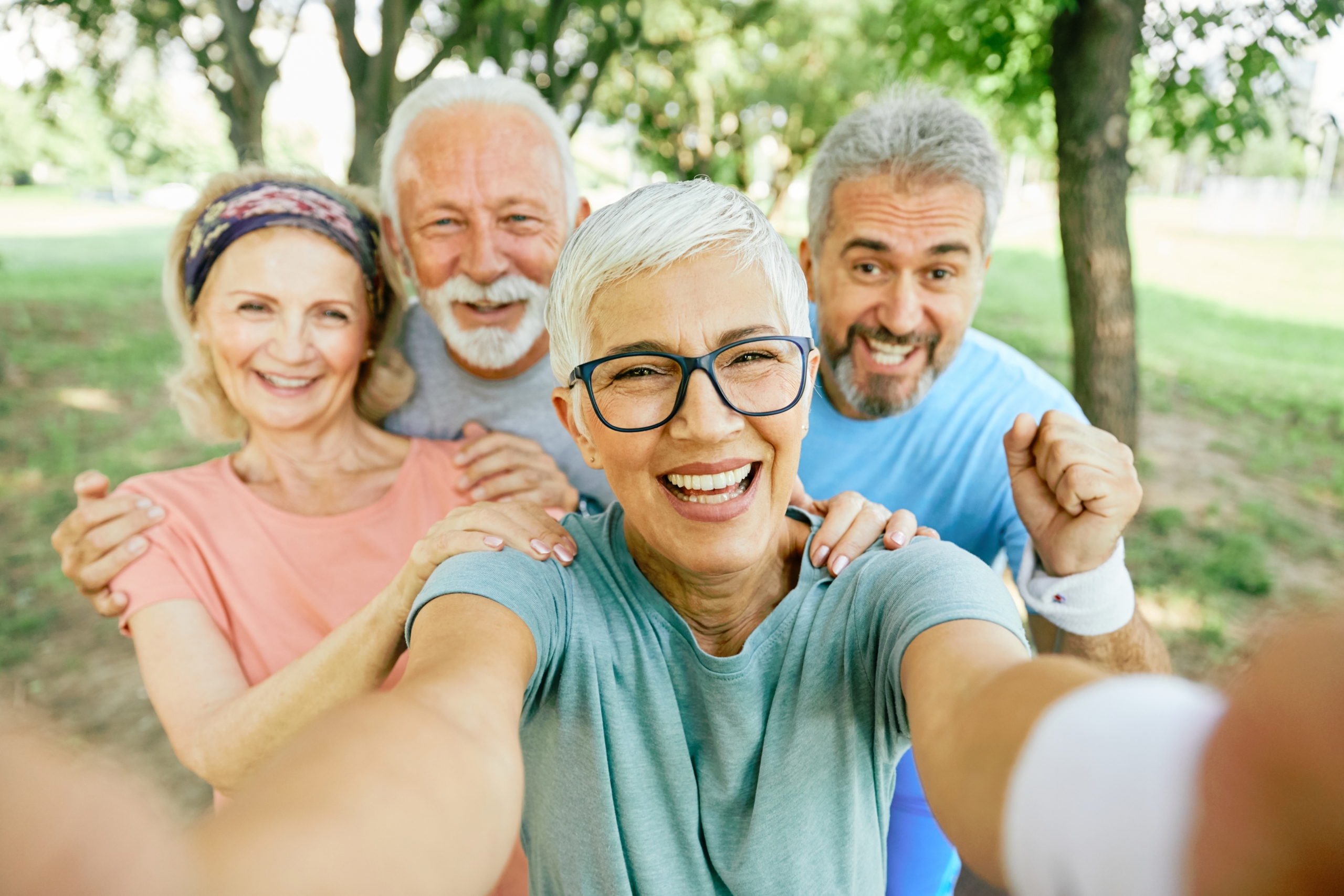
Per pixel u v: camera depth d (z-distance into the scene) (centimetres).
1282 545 551
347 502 189
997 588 100
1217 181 2828
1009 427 203
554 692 111
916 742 81
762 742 110
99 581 162
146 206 4541
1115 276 396
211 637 164
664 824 111
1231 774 41
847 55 1628
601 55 901
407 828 58
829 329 194
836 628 110
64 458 683
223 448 712
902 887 171
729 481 106
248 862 49
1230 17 414
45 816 35
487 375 216
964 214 177
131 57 879
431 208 198
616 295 100
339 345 180
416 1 644
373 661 131
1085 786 50
